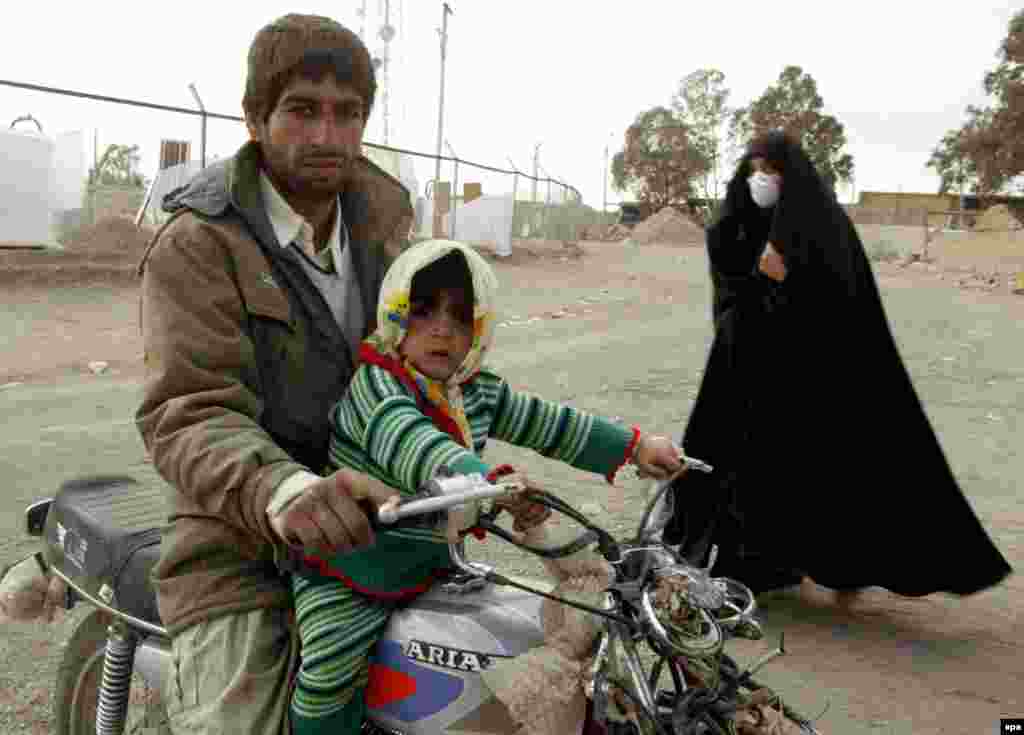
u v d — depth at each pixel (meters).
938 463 4.36
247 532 1.98
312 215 2.16
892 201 82.94
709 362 4.51
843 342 4.25
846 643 4.26
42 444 6.90
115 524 2.43
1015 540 5.47
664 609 1.70
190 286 1.93
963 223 63.16
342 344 2.09
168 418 1.86
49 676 3.63
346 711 1.88
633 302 20.03
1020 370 11.08
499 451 7.02
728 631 1.76
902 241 55.88
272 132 2.06
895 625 4.48
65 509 2.55
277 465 1.79
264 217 2.04
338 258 2.21
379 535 1.84
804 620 4.53
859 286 4.32
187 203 1.99
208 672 1.96
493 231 27.22
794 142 4.41
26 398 8.73
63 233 17.88
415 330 1.90
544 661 1.75
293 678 1.93
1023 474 6.75
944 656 4.15
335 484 1.66
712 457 4.49
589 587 1.75
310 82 2.03
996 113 66.88
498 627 1.82
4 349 11.01
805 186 4.31
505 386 2.20
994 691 3.83
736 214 4.61
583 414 2.22
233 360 1.92
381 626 1.89
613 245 52.22
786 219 4.25
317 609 1.88
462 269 1.89
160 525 2.43
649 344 13.05
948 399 9.37
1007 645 4.28
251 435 1.84
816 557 4.34
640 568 1.78
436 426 1.92
